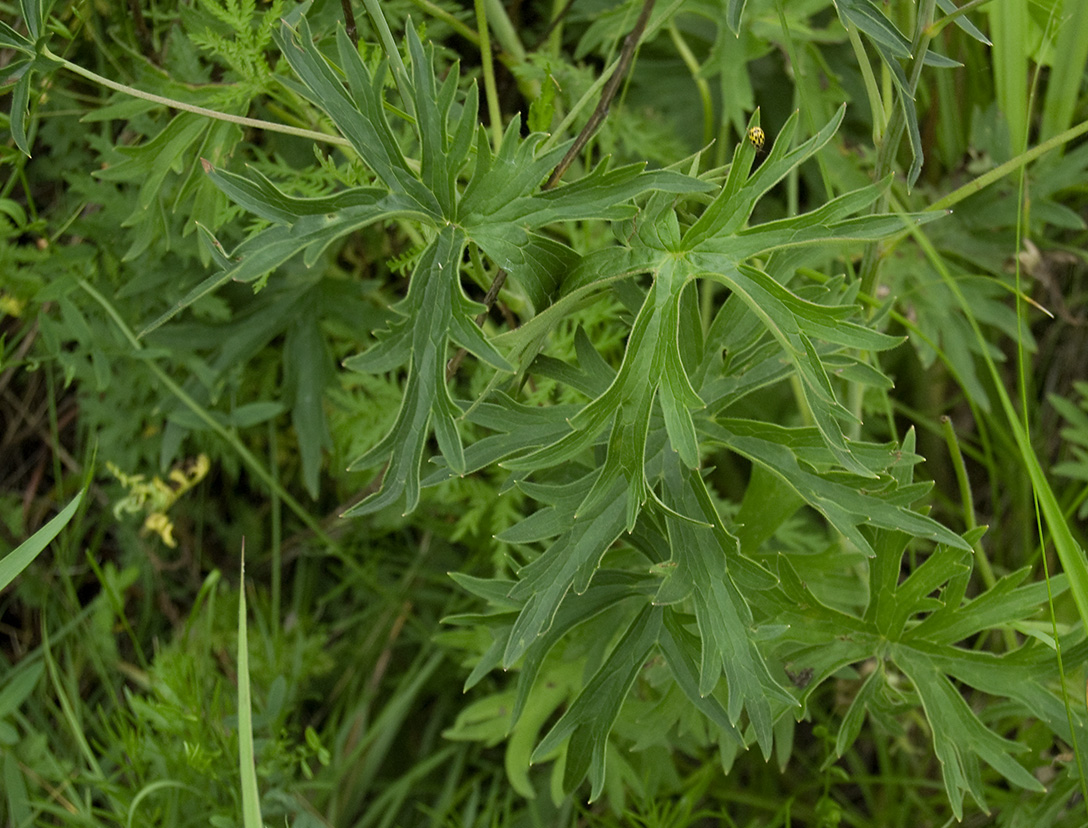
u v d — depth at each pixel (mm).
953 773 839
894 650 854
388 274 1078
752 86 1137
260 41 874
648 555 836
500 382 823
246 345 1021
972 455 1117
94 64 1001
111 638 1053
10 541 1130
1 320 1113
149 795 968
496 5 993
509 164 764
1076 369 1167
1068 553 796
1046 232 1153
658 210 785
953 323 1040
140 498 1028
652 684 879
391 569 1179
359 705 1113
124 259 901
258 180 749
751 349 830
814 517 1118
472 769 1159
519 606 832
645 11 820
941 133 1089
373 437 1021
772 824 989
